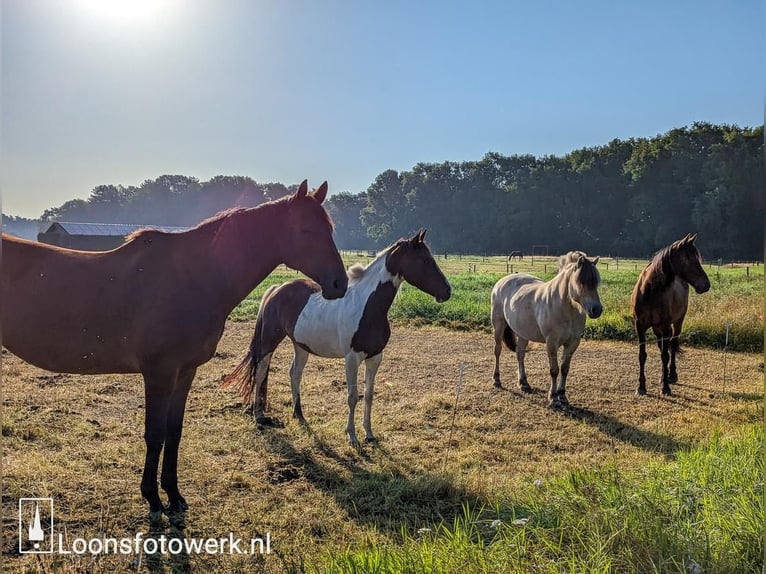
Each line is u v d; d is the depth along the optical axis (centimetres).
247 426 564
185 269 366
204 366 845
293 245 394
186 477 436
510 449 538
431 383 791
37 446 479
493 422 614
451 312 1362
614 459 467
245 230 387
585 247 6775
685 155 6162
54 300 342
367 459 498
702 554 272
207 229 384
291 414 614
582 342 1120
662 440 568
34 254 350
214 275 373
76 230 4462
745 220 5488
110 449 480
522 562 274
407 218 7969
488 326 1268
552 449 542
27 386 675
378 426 588
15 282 339
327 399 687
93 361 357
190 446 500
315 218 393
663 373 767
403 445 536
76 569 310
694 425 617
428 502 407
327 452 509
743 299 1359
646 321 764
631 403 715
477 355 995
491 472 475
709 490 358
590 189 6762
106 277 354
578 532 298
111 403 628
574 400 722
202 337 366
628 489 358
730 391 775
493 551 287
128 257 366
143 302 352
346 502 407
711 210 5462
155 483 368
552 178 6925
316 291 588
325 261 394
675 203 6022
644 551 275
